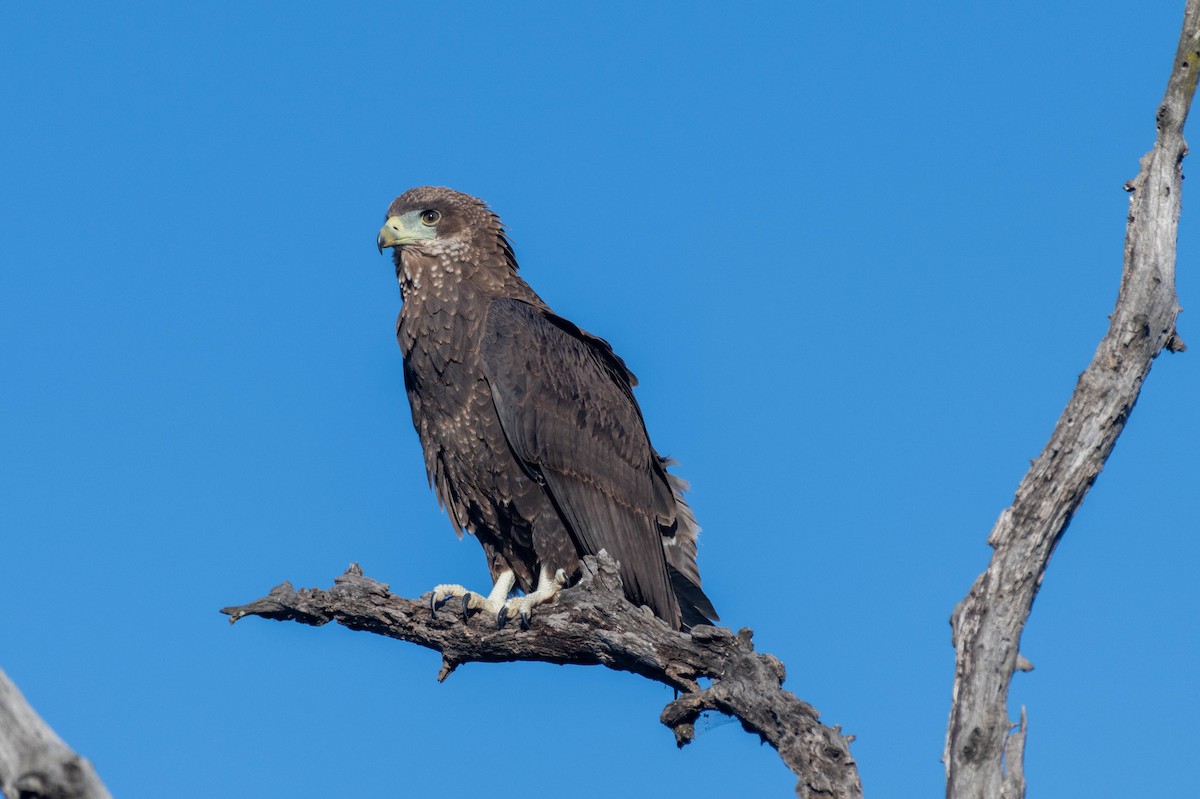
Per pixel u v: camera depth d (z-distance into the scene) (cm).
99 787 686
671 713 1117
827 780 1020
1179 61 988
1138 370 953
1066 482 940
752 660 1118
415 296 1494
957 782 900
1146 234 971
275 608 1355
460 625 1341
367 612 1352
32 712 692
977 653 920
